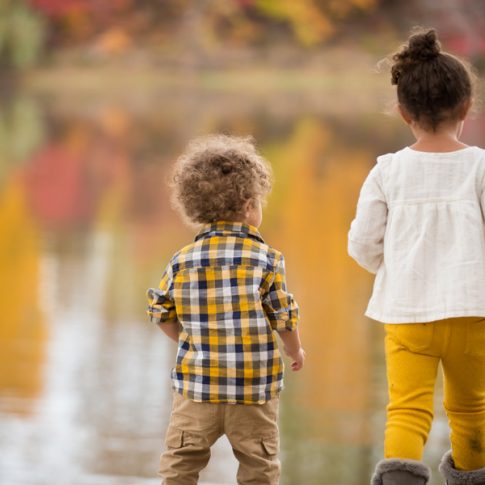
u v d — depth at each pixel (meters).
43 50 110.06
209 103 90.06
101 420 15.90
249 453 7.37
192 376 7.38
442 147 7.67
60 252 31.08
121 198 42.31
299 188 44.59
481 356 7.49
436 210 7.53
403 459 7.34
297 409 16.55
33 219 36.97
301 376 18.44
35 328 21.91
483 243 7.44
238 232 7.49
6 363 19.03
